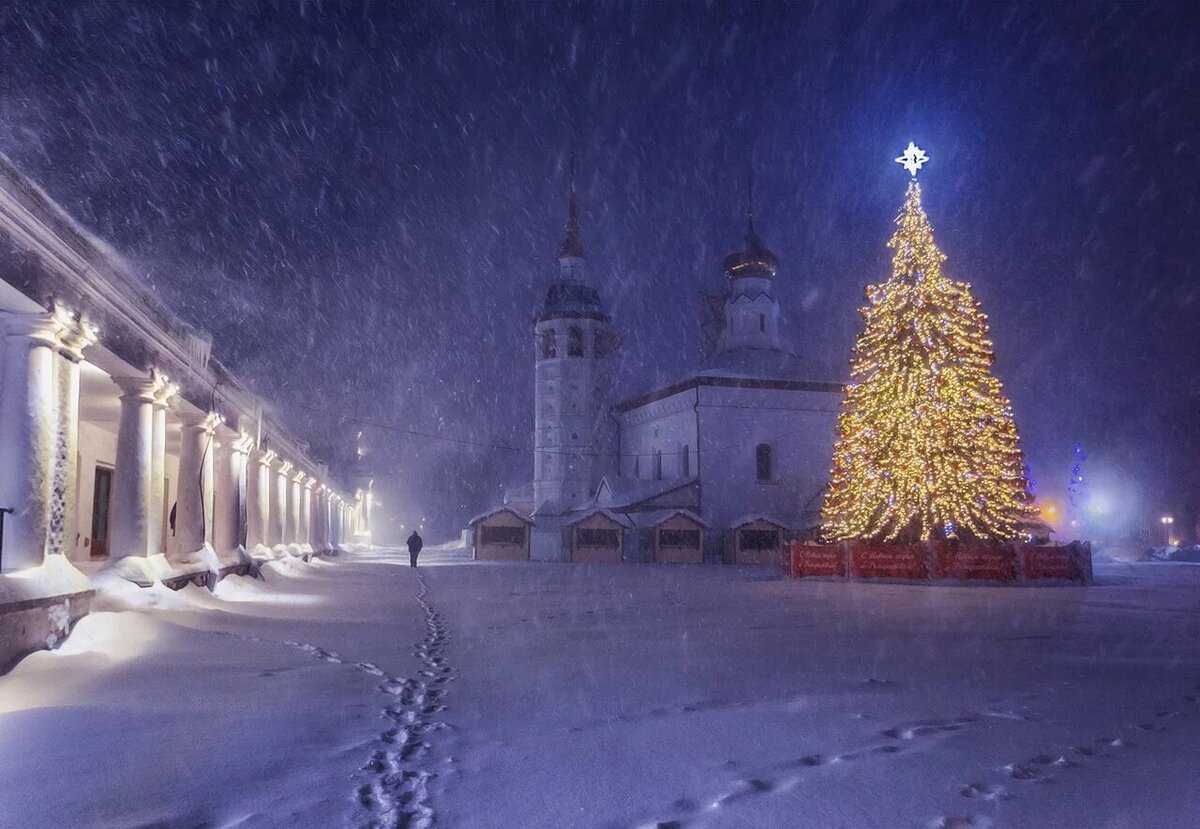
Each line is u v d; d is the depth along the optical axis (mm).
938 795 5711
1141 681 9992
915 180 33188
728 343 75438
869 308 33781
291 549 34062
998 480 32000
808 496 62531
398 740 7223
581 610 20234
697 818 5301
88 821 5195
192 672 10047
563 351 74250
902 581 31016
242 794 5719
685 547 56031
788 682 9914
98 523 24453
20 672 9336
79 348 12023
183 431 20062
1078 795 5711
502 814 5391
